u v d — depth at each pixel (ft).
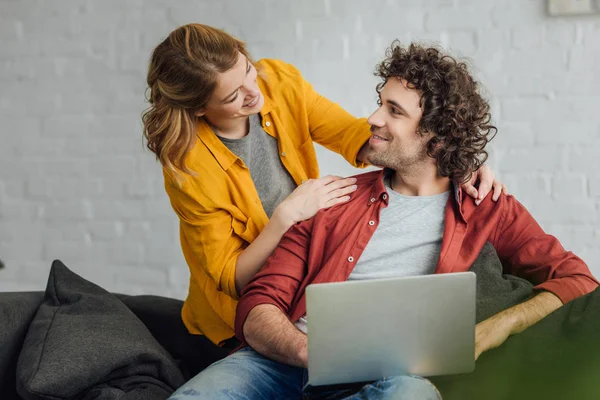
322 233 6.46
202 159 6.77
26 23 11.60
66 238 11.71
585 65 10.04
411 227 6.41
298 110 7.40
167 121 6.56
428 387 5.02
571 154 10.18
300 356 5.62
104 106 11.48
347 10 10.64
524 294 6.18
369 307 5.07
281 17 10.83
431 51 6.38
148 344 6.57
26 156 11.75
